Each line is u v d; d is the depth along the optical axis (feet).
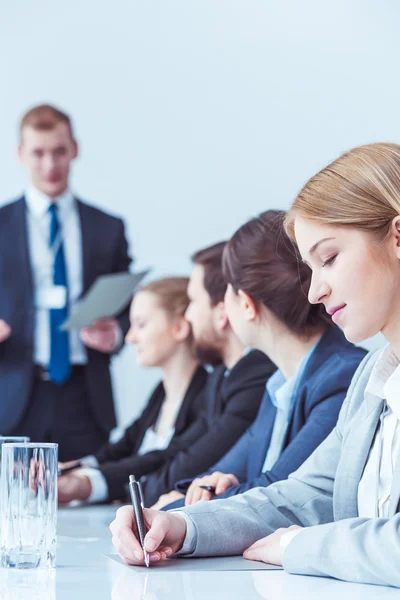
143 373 18.84
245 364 9.23
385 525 4.42
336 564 4.49
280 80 19.97
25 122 15.43
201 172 19.92
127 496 9.93
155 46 20.02
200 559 5.23
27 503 4.90
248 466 7.66
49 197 15.39
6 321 14.82
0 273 14.98
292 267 6.83
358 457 5.21
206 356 10.03
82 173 19.88
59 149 15.31
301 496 5.67
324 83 19.99
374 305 4.64
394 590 4.18
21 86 19.95
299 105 19.93
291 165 19.92
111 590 4.22
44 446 4.97
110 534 6.68
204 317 9.78
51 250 15.26
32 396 14.76
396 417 5.08
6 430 14.56
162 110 19.97
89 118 19.95
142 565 5.02
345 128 19.97
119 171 19.88
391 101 20.02
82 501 9.68
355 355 6.83
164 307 11.02
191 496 7.11
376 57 20.01
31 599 4.01
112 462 10.81
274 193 19.92
